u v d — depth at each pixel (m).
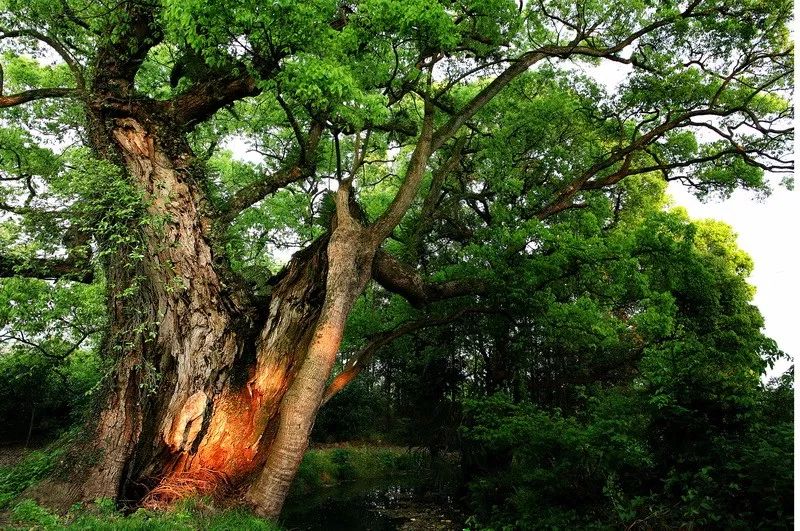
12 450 15.03
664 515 6.27
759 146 13.77
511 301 12.09
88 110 9.15
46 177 12.30
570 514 7.66
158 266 8.36
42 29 10.32
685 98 13.77
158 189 8.59
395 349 16.61
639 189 18.52
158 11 8.76
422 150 9.90
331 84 7.11
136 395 8.20
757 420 6.70
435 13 7.73
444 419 15.28
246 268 11.16
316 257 9.29
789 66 13.04
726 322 11.87
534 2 12.67
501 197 15.78
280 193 19.11
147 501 7.50
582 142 16.02
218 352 8.45
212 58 7.46
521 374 13.77
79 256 9.73
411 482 17.64
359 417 23.80
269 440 8.41
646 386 7.62
